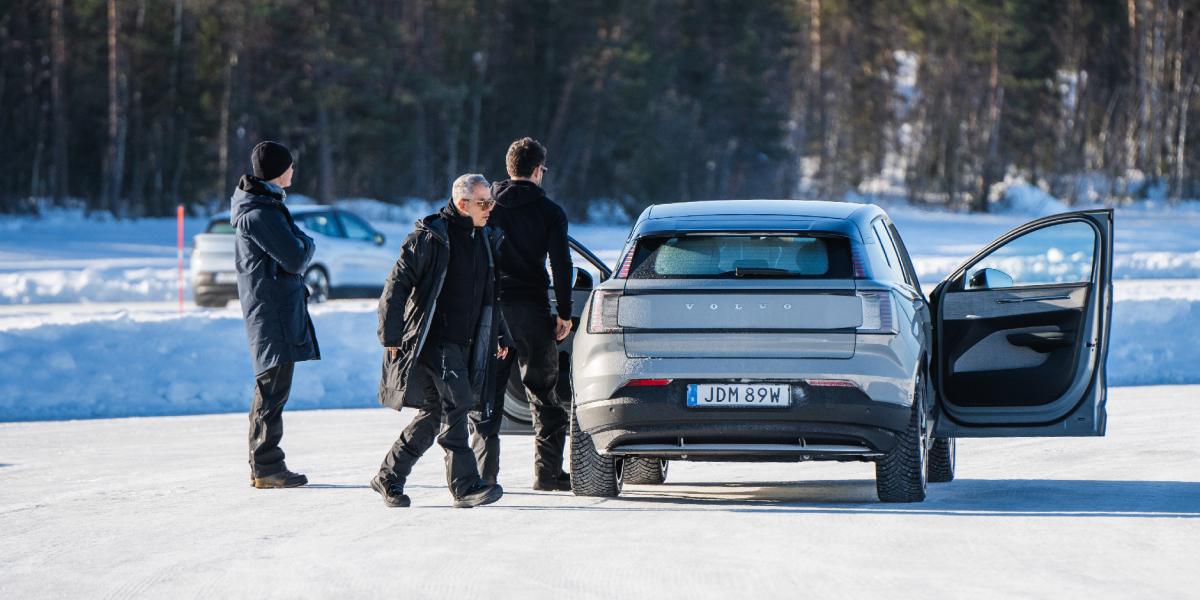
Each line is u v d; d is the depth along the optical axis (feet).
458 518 83.87
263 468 97.96
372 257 280.72
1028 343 94.43
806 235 86.84
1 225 615.57
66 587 66.39
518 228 93.25
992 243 95.14
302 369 168.55
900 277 91.71
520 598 62.08
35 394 156.35
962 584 63.57
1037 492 92.12
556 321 94.79
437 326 86.33
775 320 83.66
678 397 83.66
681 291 84.69
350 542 76.18
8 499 93.97
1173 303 196.65
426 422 88.17
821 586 63.41
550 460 96.17
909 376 84.17
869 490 96.99
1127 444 115.55
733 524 80.33
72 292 305.94
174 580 67.31
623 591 63.05
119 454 118.01
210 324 181.78
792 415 82.94
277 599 62.90
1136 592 61.62
